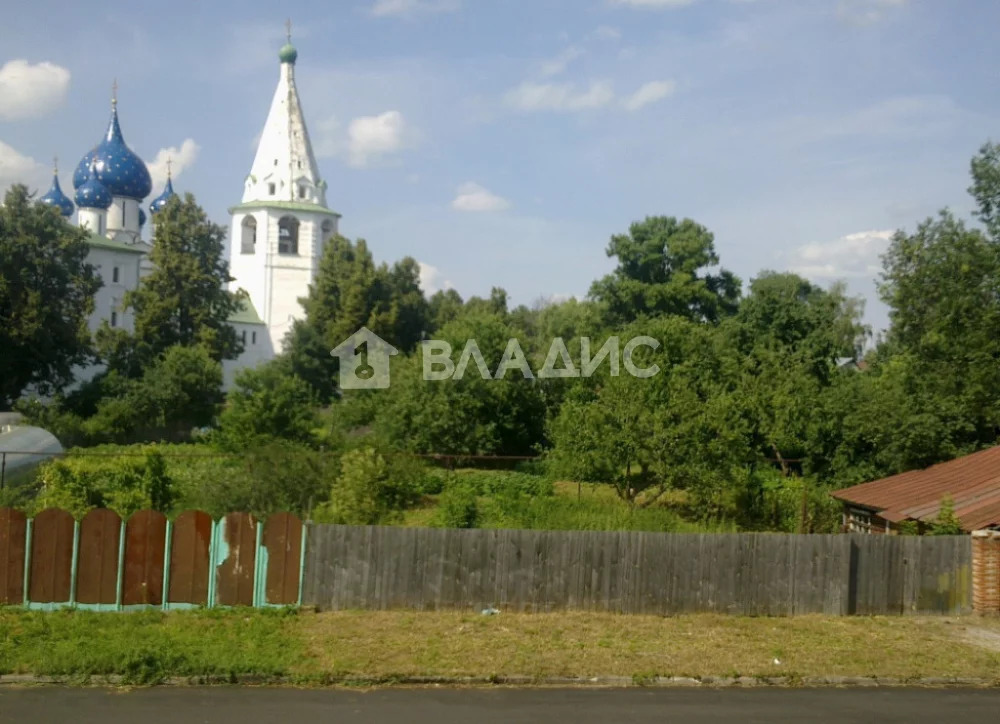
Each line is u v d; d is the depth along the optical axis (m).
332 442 34.44
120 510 19.98
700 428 26.16
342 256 69.69
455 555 14.24
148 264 82.12
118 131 78.94
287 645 12.14
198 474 27.75
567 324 65.69
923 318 28.22
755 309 49.78
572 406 28.39
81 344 54.38
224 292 62.56
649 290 58.09
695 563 14.62
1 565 13.35
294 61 80.50
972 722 10.31
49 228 53.19
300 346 65.38
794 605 14.79
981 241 27.17
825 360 47.09
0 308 50.84
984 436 26.73
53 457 29.30
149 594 13.59
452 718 9.91
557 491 31.59
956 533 16.47
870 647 13.03
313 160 81.06
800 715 10.38
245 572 13.84
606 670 11.58
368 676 11.08
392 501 22.28
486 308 72.62
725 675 11.56
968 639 13.64
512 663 11.68
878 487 22.17
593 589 14.46
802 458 31.31
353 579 14.06
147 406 47.75
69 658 11.03
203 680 10.88
